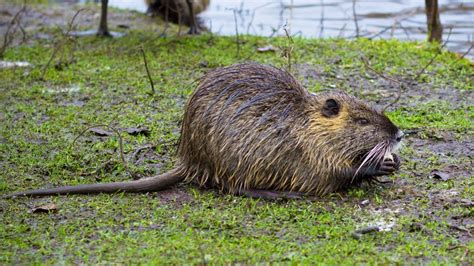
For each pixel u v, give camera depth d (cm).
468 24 1903
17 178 1003
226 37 1748
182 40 1719
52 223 859
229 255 768
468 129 1170
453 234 823
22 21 2025
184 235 822
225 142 920
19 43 1773
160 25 1992
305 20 2017
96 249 794
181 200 926
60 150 1101
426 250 779
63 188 936
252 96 930
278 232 830
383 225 845
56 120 1238
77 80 1462
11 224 858
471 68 1497
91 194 942
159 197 936
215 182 947
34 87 1420
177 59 1580
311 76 1448
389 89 1382
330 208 896
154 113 1270
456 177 987
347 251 776
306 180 922
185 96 1357
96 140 1141
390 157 920
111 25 1977
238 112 921
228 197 927
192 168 957
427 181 974
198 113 938
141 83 1430
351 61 1537
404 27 1916
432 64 1518
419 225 833
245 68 956
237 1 2264
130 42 1739
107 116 1252
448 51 1599
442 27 1802
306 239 812
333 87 1384
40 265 752
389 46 1645
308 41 1695
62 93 1385
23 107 1302
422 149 1094
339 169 918
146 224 855
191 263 749
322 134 914
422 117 1229
